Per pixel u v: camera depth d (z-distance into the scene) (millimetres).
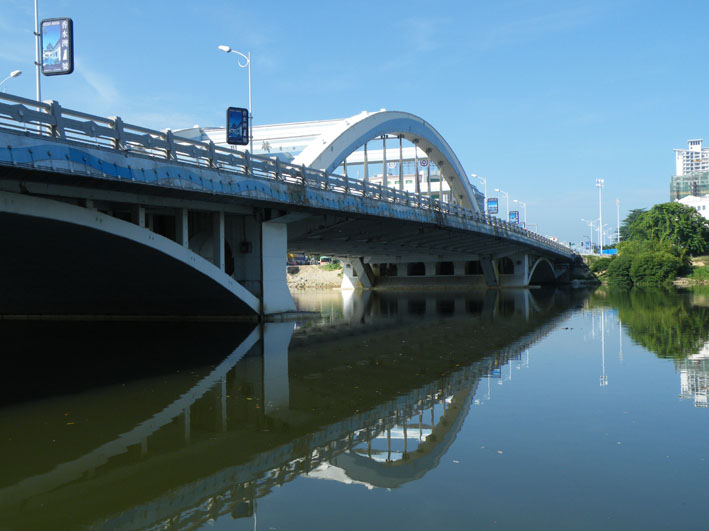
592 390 12531
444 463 8016
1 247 20797
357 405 11508
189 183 20672
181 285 26031
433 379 14023
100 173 17281
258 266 28859
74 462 8289
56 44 19750
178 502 6906
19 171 15523
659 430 9422
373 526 6109
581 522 6160
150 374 15062
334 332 24672
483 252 71375
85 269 24047
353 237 43781
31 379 14492
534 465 7879
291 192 26484
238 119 28094
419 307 41531
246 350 19281
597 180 128875
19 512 6645
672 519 6199
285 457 8453
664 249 91375
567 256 95625
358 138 40469
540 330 24641
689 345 19219
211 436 9523
